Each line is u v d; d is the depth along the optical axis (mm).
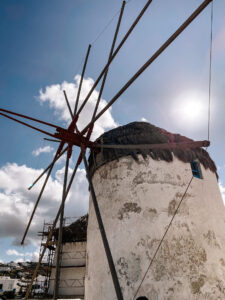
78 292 19875
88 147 7527
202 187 7344
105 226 6941
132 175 7184
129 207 6715
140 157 7387
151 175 7027
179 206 6578
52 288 20625
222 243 6543
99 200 7621
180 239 6047
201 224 6492
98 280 6426
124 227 6484
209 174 8039
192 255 5887
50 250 23000
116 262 6094
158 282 5469
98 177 8125
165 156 7359
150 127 8062
